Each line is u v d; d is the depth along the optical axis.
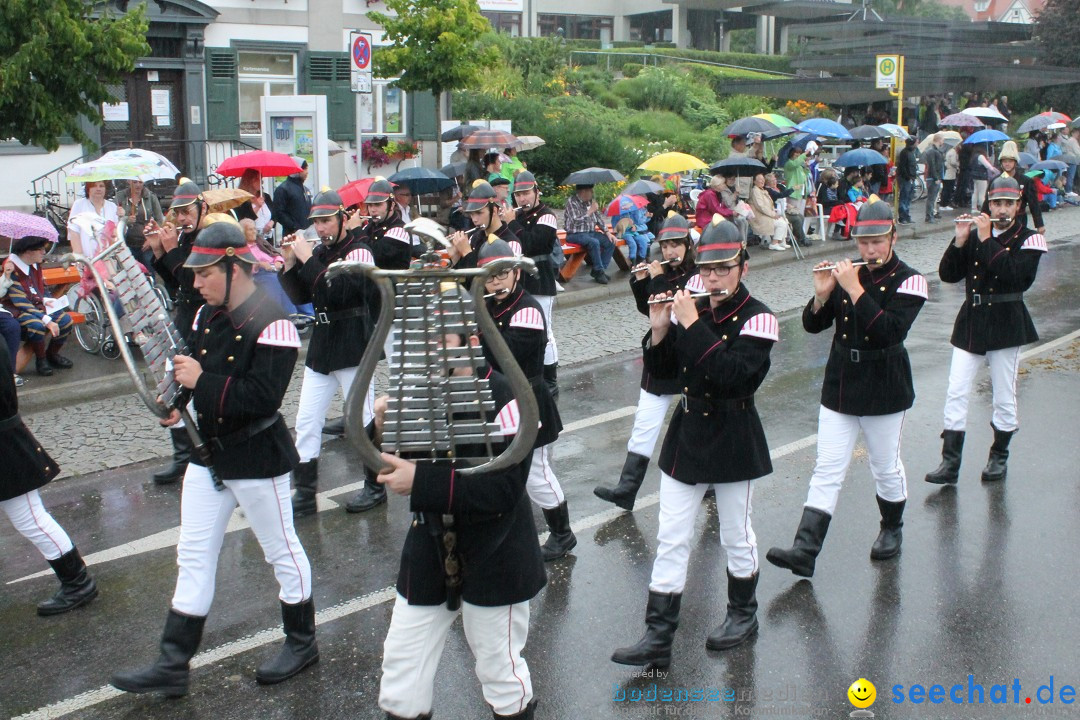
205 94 17.62
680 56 37.78
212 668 4.79
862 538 6.11
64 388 9.15
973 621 5.08
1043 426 8.18
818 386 9.55
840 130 19.48
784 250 16.81
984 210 6.97
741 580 4.89
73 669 4.82
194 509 4.46
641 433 6.48
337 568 5.84
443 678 4.66
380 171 19.70
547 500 5.80
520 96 24.78
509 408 3.59
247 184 10.69
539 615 5.23
